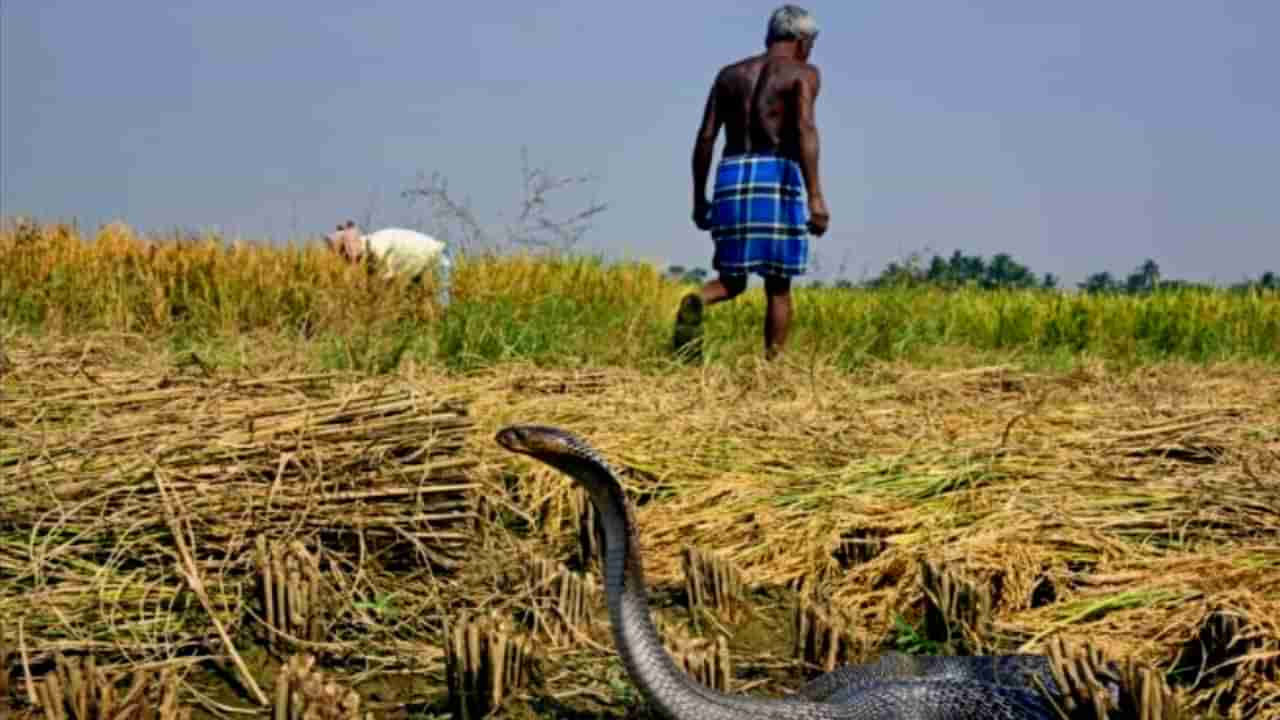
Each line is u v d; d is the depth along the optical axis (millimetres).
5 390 7316
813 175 10445
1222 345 16359
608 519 4105
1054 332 16859
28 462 6059
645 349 11219
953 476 7117
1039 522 6484
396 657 5184
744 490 7102
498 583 5891
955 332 16547
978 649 5477
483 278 14844
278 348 10656
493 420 7984
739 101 10547
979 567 6062
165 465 5992
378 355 9812
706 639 5270
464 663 4719
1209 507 6715
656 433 7926
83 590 5324
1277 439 8156
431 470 6148
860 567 6277
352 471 6094
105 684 4207
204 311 14203
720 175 10656
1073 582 6035
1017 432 8219
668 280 16656
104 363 8852
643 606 4148
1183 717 4395
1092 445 7902
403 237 14156
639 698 4812
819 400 9000
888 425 8438
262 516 5781
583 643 5406
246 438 6219
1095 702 4359
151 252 15258
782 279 10688
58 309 13812
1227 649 5031
